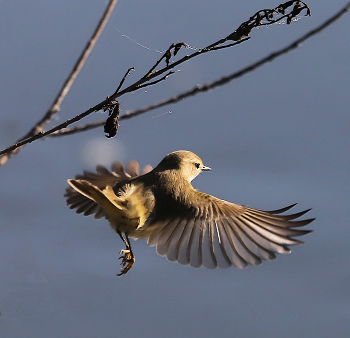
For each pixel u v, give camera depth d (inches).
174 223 377.7
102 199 344.2
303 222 354.9
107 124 304.3
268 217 367.6
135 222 357.7
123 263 357.4
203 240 374.6
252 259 362.3
